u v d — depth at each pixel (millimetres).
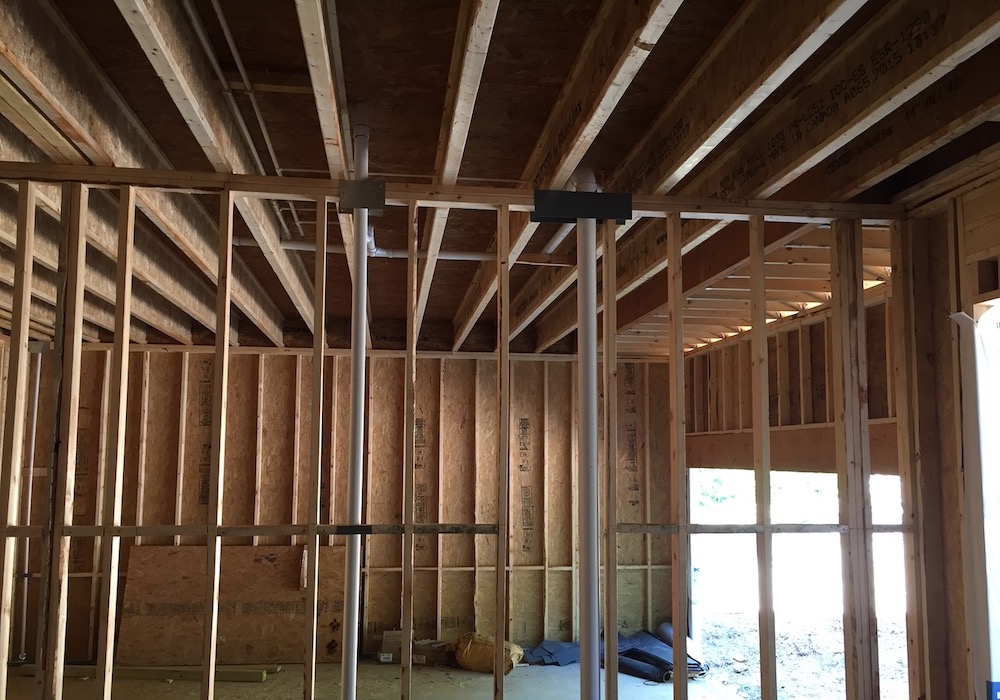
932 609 3744
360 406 3543
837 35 3033
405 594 3410
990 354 3572
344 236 4512
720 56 3074
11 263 5145
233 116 3584
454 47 3146
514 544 8789
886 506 12781
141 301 6645
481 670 7773
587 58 3100
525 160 4277
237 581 8055
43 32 2730
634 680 7535
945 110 3105
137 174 3461
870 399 5742
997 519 3494
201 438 8367
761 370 3730
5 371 7828
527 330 9102
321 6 2365
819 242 4660
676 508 3598
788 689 7277
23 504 7746
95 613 7820
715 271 5148
